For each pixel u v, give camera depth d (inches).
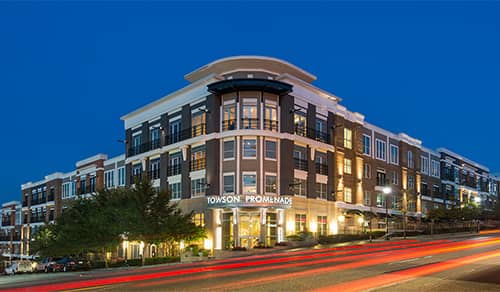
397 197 2600.9
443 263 986.7
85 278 936.9
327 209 2054.6
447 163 3225.9
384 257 1148.5
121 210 1508.4
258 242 1760.6
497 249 1341.0
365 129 2407.7
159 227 1498.5
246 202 1752.0
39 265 2055.9
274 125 1875.0
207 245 1828.2
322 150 2079.2
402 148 2691.9
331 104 2170.3
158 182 2161.7
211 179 1854.1
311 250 1526.8
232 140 1851.6
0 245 3976.4
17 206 3804.1
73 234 1595.7
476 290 626.8
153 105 2268.7
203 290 640.4
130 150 2406.5
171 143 2129.7
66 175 3139.8
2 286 873.5
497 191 4084.6
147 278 831.7
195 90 2009.1
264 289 639.8
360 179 2288.4
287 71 2016.5
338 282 704.4
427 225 2559.1
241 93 1855.3
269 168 1835.6
